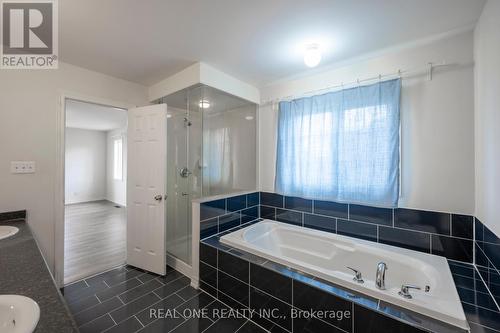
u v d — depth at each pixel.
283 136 2.69
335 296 1.36
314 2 1.39
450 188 1.79
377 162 2.03
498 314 1.18
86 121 5.53
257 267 1.72
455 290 1.34
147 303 1.93
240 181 2.90
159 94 2.71
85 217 4.96
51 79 2.12
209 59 2.16
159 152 2.44
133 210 2.59
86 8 1.43
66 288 2.14
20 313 0.71
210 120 2.66
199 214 2.23
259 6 1.42
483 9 1.45
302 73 2.49
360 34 1.74
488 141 1.43
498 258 1.27
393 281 1.80
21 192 1.98
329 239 2.23
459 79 1.75
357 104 2.14
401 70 1.98
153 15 1.51
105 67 2.32
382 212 2.09
